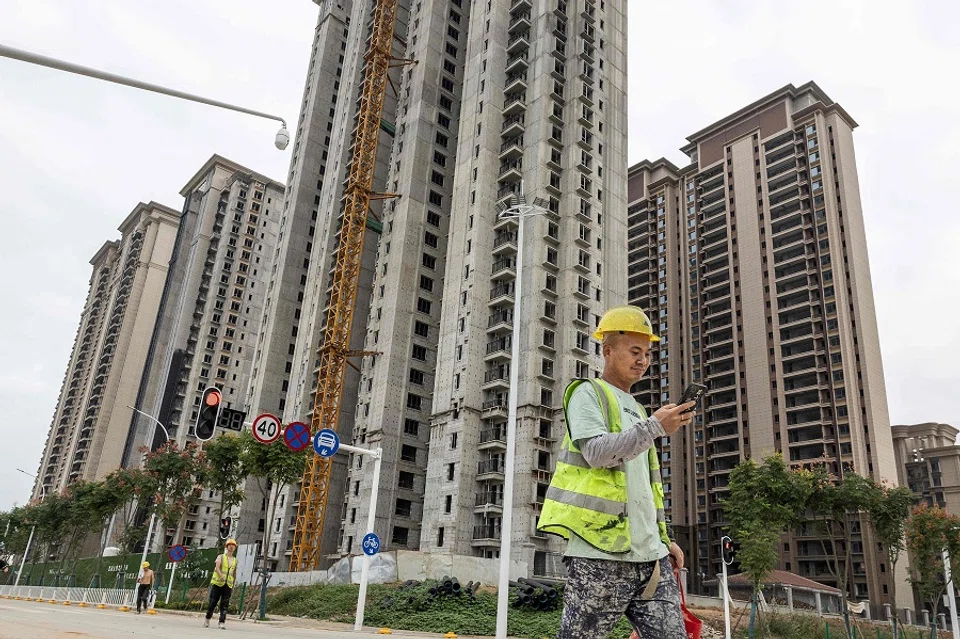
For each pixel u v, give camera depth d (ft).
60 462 526.57
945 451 364.58
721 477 328.08
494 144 245.45
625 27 280.10
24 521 272.10
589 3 266.16
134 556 178.50
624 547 10.34
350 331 259.80
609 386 11.62
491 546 190.49
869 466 290.35
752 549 117.39
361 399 245.24
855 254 328.08
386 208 275.59
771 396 324.19
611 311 12.42
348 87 323.37
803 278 335.88
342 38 370.73
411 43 305.32
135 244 531.50
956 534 135.33
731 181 384.06
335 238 293.43
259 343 313.73
